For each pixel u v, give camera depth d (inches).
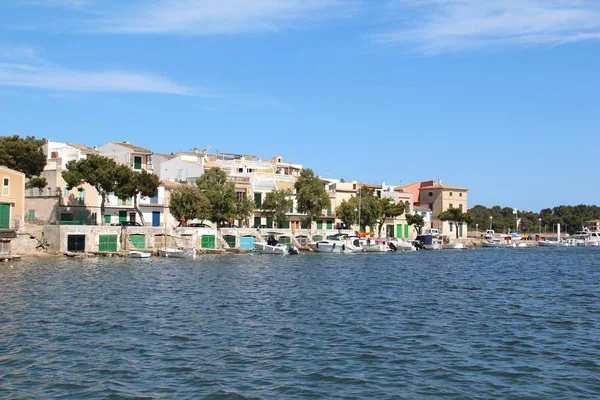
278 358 1095.6
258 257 3673.7
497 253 5093.5
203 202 3836.1
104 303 1662.2
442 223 6717.5
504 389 936.9
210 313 1544.0
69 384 936.3
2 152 3257.9
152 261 3132.4
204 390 914.7
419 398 892.0
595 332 1362.0
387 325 1414.9
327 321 1455.5
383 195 6048.2
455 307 1712.6
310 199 4539.9
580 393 922.1
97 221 3814.0
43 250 3228.3
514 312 1635.1
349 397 891.4
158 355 1107.3
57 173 3666.3
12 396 882.8
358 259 3767.2
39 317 1438.2
